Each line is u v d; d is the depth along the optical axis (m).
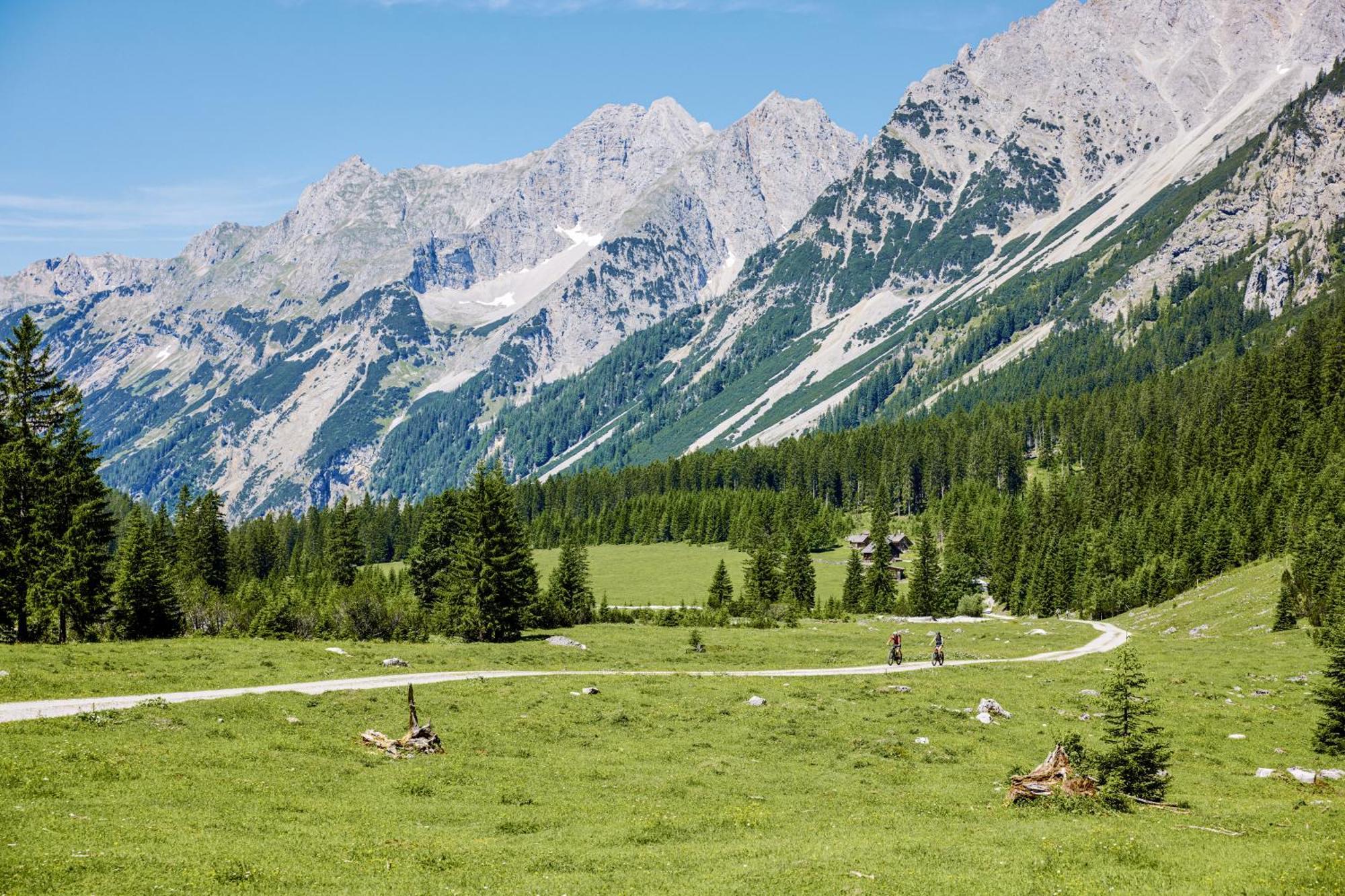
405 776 37.50
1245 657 81.75
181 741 39.00
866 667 77.62
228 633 96.75
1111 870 25.98
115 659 58.53
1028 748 49.34
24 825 25.52
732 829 31.88
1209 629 108.00
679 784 38.41
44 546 79.81
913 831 31.52
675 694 59.34
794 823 33.06
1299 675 70.12
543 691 57.81
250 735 41.66
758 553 160.50
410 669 65.50
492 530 91.06
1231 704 60.41
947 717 54.72
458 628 89.88
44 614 79.38
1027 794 36.59
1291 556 122.50
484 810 33.56
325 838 28.22
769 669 75.25
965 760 46.06
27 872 21.81
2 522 78.75
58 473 84.06
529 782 38.00
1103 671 74.50
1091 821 33.16
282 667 61.22
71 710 42.56
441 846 27.98
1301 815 33.59
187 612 101.19
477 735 45.50
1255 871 25.61
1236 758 47.72
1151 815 34.28
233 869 23.72
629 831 30.84
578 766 41.06
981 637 111.81
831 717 54.12
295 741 41.03
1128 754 37.44
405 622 94.88
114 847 24.70
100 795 29.94
